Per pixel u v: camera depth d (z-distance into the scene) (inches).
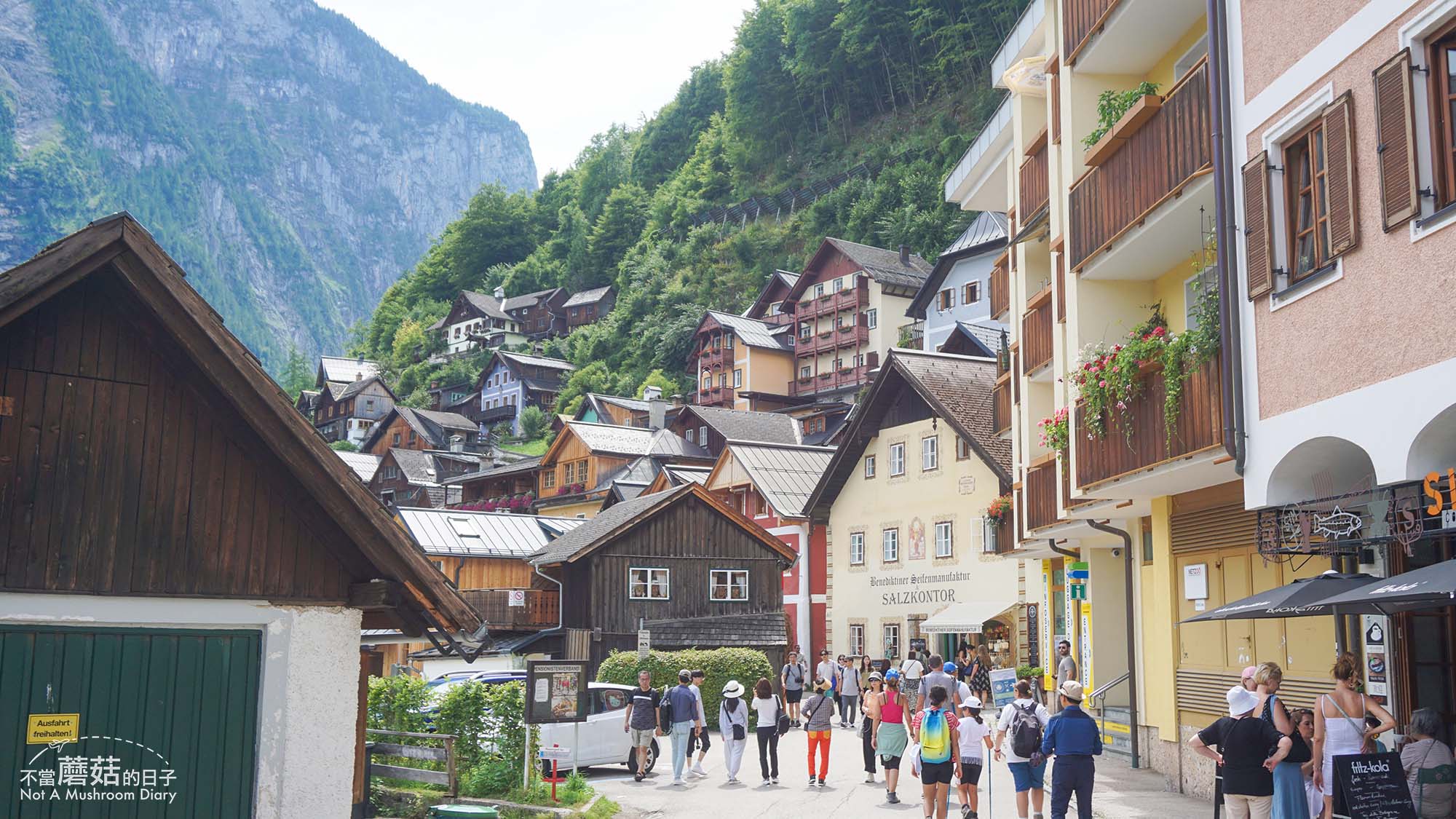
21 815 380.2
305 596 426.0
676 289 5329.7
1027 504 1043.3
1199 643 759.7
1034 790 595.2
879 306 3735.2
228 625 415.2
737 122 5984.3
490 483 3641.7
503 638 1836.9
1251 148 567.5
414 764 855.7
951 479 1690.5
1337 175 497.0
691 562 1728.6
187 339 402.0
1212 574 743.1
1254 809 450.9
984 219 3006.9
